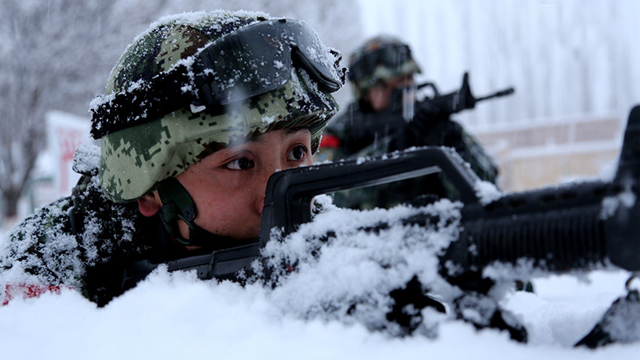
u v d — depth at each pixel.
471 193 0.60
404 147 2.46
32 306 0.86
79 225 1.07
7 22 11.27
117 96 0.97
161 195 0.99
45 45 11.36
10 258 1.04
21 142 11.75
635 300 0.57
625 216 0.50
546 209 0.55
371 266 0.65
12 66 11.47
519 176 8.65
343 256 0.67
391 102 2.49
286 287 0.72
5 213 11.88
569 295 1.17
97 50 11.20
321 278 0.69
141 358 0.62
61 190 5.14
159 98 0.92
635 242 0.49
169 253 1.05
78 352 0.66
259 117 0.90
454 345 0.57
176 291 0.76
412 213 0.64
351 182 0.70
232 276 0.82
